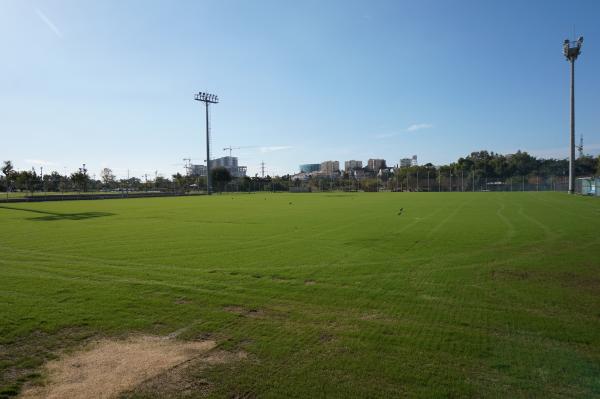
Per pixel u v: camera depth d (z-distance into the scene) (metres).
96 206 36.34
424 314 6.09
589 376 4.12
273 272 8.95
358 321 5.80
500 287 7.60
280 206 33.97
